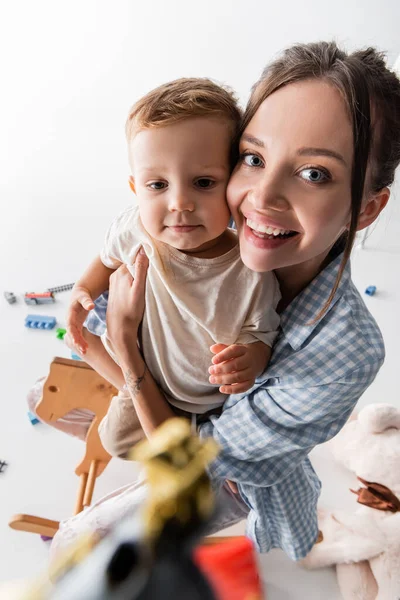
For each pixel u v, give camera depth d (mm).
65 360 934
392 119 533
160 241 644
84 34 2762
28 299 1606
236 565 203
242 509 859
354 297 680
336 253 670
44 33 2756
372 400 1441
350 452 1241
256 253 568
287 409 698
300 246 561
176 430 178
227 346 649
